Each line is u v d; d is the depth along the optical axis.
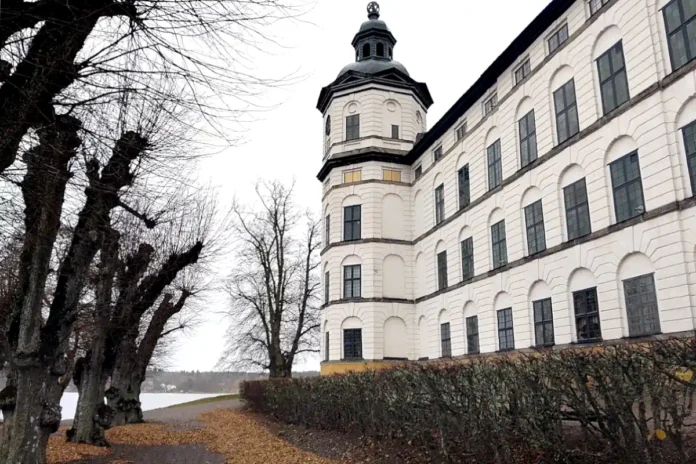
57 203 9.47
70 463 16.19
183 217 22.09
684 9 17.92
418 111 44.09
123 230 19.03
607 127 20.83
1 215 9.14
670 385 6.60
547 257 23.97
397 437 14.30
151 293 20.88
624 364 7.09
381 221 39.88
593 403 7.31
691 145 17.33
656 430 6.64
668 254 17.70
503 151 28.33
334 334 38.88
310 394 21.75
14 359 11.82
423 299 37.59
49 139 7.18
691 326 16.75
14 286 15.23
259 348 54.41
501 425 9.28
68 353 21.38
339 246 40.16
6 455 12.34
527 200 26.05
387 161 41.00
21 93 6.46
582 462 7.83
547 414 8.13
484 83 30.56
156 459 17.23
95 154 8.09
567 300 22.53
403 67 43.91
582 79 22.55
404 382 13.41
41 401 12.18
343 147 42.03
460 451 10.93
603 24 21.53
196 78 6.58
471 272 31.36
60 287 13.03
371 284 38.44
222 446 20.14
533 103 26.00
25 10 6.11
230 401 52.81
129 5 6.10
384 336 37.97
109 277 18.34
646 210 18.72
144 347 29.84
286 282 51.09
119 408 29.02
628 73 20.03
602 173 20.92
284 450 17.75
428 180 38.06
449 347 33.31
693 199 17.02
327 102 44.88
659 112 18.39
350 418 17.58
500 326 27.77
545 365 8.32
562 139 23.84
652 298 18.36
